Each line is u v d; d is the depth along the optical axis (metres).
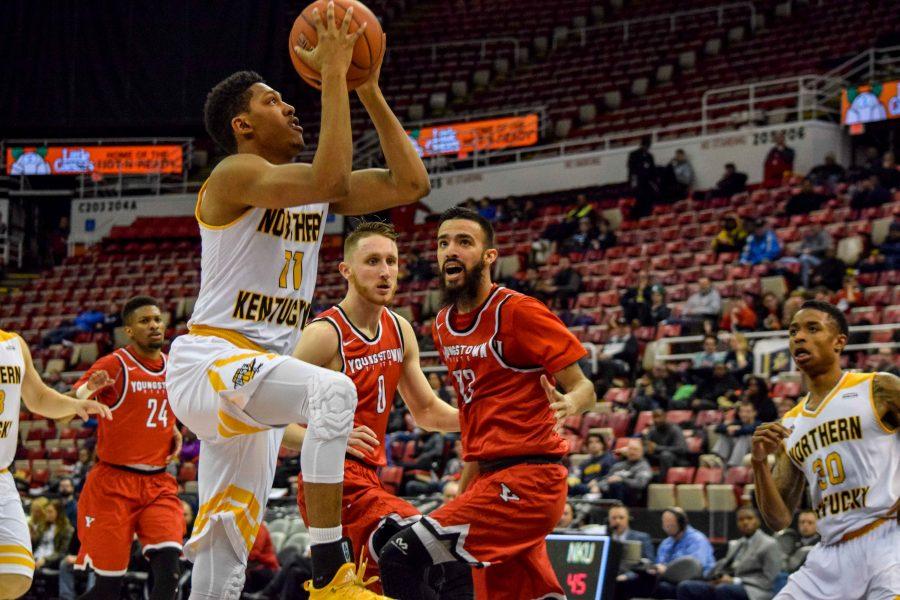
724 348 15.54
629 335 16.92
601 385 16.17
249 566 11.57
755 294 17.28
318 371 4.03
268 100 4.40
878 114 21.58
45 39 27.28
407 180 4.39
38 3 27.34
